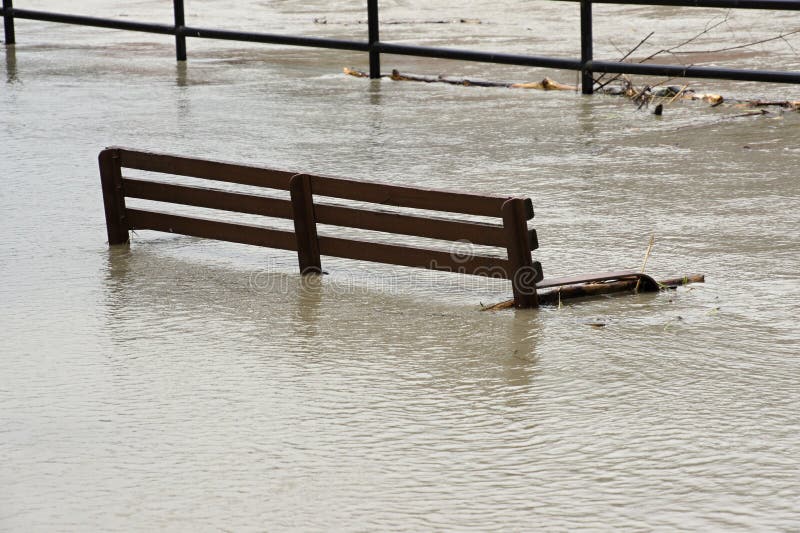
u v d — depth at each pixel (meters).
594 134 40.91
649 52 58.69
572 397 18.77
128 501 15.66
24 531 14.95
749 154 36.75
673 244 27.38
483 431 17.56
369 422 17.97
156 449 17.19
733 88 50.06
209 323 22.89
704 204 30.81
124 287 25.41
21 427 18.08
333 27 73.06
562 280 23.91
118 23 64.56
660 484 15.77
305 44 57.91
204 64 61.66
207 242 29.31
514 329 22.23
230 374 20.09
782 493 15.45
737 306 23.02
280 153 38.44
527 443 17.11
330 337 21.97
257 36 59.25
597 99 48.78
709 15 73.25
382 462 16.61
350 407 18.56
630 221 29.44
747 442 16.95
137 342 21.83
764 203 30.69
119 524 15.08
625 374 19.70
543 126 42.72
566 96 49.88
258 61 62.59
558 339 21.59
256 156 38.03
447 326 22.52
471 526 14.78
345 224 25.95
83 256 27.91
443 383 19.52
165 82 55.44
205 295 24.78
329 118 45.16
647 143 39.06
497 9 81.38
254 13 81.94
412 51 54.69
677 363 20.12
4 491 16.03
